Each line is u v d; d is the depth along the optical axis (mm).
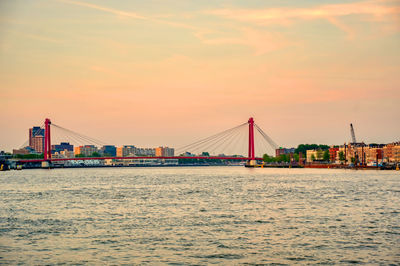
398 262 54219
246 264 53469
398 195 127750
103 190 153625
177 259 55438
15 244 62844
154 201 113438
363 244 62281
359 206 101312
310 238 65750
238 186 170625
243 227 74062
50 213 91750
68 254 57781
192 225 76125
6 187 173500
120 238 66188
